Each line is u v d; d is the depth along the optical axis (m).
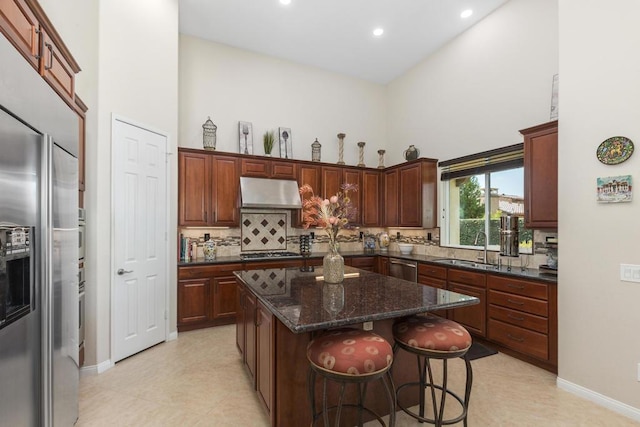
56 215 1.60
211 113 4.64
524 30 3.69
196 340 3.58
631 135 2.18
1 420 1.17
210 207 4.28
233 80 4.82
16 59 1.22
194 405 2.30
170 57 3.59
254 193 4.47
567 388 2.52
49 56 1.71
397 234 5.65
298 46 4.83
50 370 1.46
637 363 2.14
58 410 1.65
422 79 5.24
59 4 2.65
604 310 2.31
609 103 2.29
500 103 3.97
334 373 1.50
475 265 3.79
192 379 2.67
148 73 3.31
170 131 3.58
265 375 2.09
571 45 2.52
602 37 2.34
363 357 1.50
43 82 1.45
